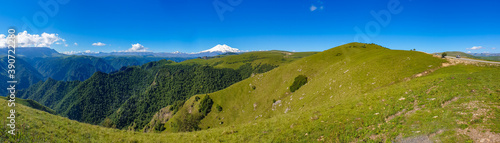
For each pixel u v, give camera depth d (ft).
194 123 431.02
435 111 68.54
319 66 389.80
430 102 78.59
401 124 66.90
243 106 420.36
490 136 48.65
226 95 469.98
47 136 68.28
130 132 93.40
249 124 98.22
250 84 461.37
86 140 74.74
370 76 188.44
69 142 69.67
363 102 98.99
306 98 245.45
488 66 144.87
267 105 358.23
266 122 96.63
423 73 160.56
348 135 70.90
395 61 204.03
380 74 182.60
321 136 74.43
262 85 433.07
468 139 50.11
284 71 424.46
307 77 357.20
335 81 225.56
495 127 50.96
